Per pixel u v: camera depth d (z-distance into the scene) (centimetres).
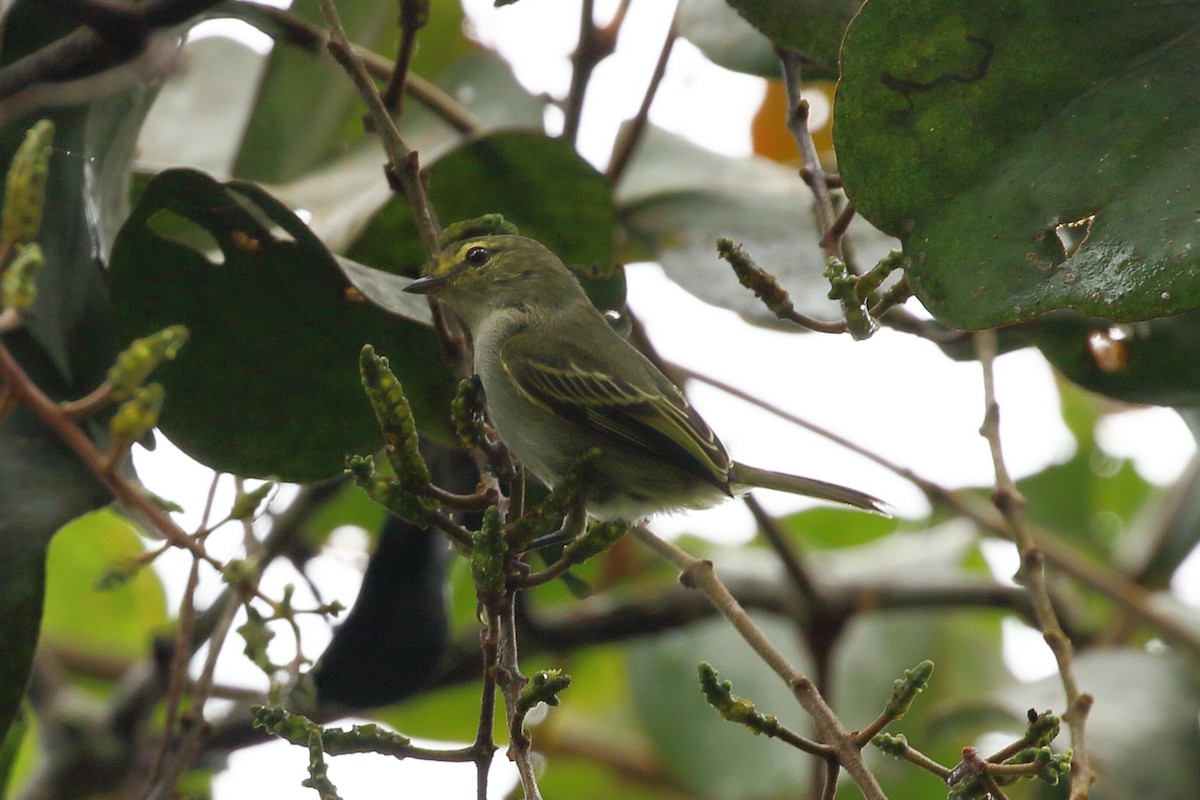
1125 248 613
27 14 809
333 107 1122
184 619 837
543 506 620
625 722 1524
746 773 1318
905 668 1373
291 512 1044
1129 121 641
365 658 934
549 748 1434
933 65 660
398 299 798
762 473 993
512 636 618
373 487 598
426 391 802
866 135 660
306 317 789
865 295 663
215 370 785
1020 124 655
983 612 1419
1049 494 1435
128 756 1189
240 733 1116
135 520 774
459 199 961
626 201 1125
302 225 755
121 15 705
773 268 1058
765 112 1323
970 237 641
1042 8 658
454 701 1413
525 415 951
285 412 789
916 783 1298
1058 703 1093
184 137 1245
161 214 895
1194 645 1112
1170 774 1007
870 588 1247
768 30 800
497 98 1229
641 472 948
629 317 1045
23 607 681
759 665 1341
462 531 614
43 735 1198
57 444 736
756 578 1285
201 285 779
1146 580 1317
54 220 784
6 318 452
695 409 980
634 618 1237
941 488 1116
